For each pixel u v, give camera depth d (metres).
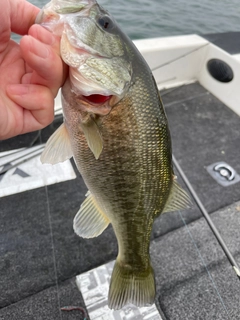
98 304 0.37
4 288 0.38
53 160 0.24
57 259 0.42
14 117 0.20
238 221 0.49
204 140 0.65
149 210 0.27
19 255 0.42
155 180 0.26
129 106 0.22
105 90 0.21
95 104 0.21
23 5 0.22
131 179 0.24
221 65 0.73
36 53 0.17
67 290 0.38
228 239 0.46
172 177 0.27
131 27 1.17
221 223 0.48
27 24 0.22
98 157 0.22
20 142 0.57
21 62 0.21
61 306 0.37
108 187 0.25
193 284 0.40
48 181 0.51
